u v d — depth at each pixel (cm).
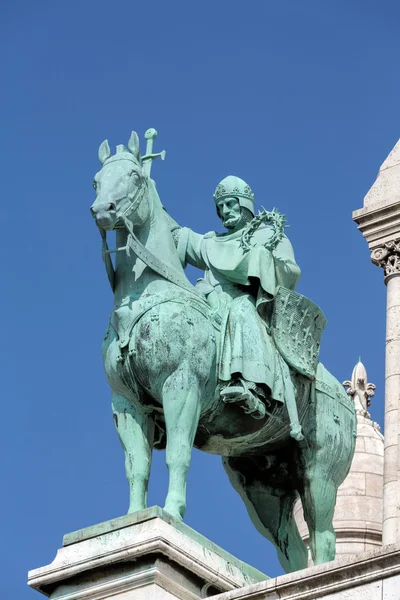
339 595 1480
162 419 1700
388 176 2158
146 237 1712
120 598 1577
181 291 1695
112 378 1686
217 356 1688
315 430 1756
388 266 2111
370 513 2184
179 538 1592
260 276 1719
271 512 1780
